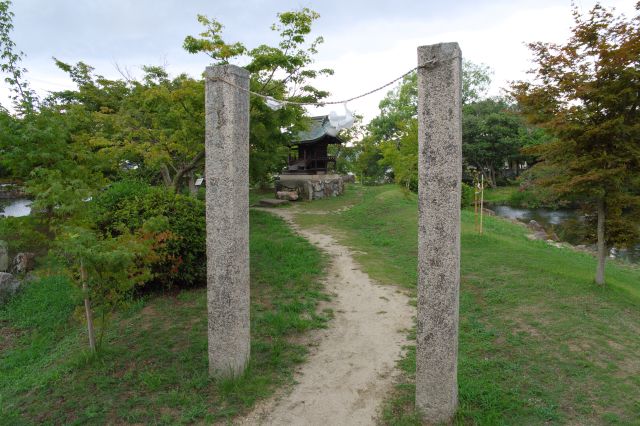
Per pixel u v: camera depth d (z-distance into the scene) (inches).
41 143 242.4
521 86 344.5
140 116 565.9
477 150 1457.9
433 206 166.9
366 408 190.1
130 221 309.0
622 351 236.2
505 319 283.4
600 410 184.7
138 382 203.6
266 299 313.3
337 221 659.4
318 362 230.1
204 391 197.2
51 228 227.5
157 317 278.7
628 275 470.6
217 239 197.6
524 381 207.3
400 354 240.5
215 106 194.1
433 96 163.6
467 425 173.8
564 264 421.4
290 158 993.5
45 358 242.8
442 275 167.9
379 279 373.1
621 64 298.8
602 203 339.9
